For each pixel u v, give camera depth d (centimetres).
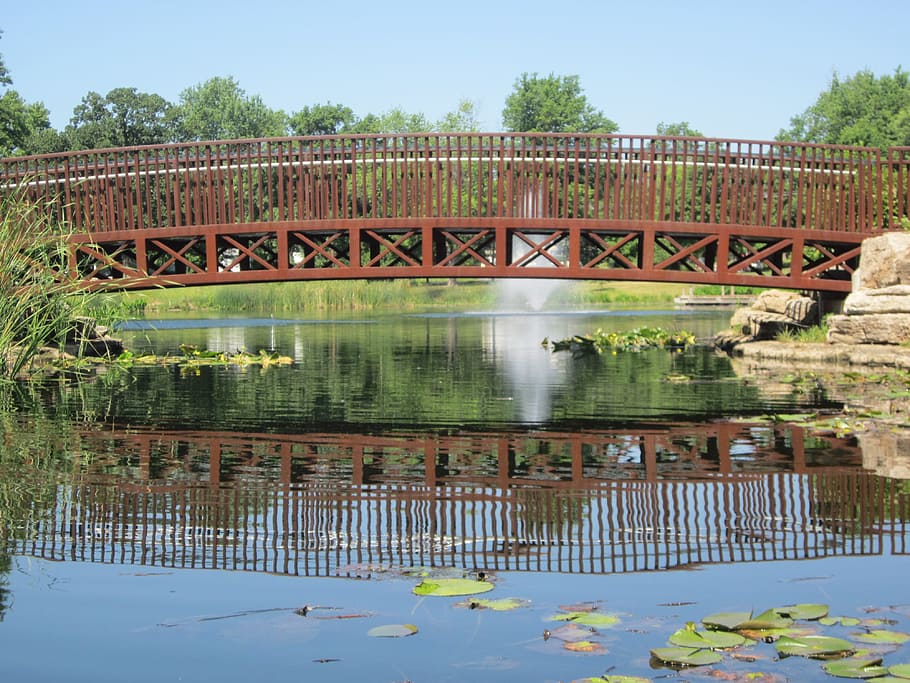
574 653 340
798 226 1875
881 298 1594
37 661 338
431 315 3647
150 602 398
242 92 10219
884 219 1964
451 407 1059
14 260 1275
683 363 1634
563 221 1842
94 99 7769
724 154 1853
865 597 398
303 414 1004
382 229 1867
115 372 1480
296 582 423
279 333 2522
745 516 544
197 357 1725
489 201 1845
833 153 1875
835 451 764
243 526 522
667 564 449
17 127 6378
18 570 442
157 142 7812
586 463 718
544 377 1395
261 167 1861
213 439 835
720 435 852
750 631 356
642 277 1858
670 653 335
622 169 1848
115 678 323
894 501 582
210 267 1873
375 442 820
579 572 436
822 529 514
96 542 489
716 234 1859
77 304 1410
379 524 526
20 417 973
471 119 7556
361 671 328
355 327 2803
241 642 354
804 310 2050
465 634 360
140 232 1869
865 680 312
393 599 400
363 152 1845
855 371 1459
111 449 778
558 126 9119
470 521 534
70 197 1866
